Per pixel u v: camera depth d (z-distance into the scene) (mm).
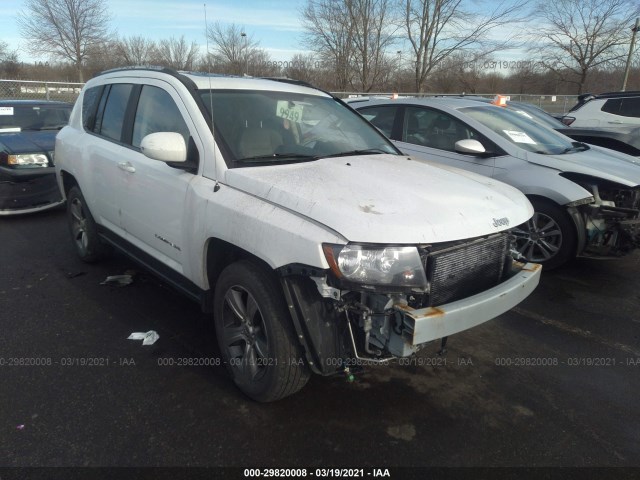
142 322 3713
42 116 8047
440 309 2289
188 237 3012
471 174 3215
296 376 2570
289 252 2309
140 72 3838
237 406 2768
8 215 6750
